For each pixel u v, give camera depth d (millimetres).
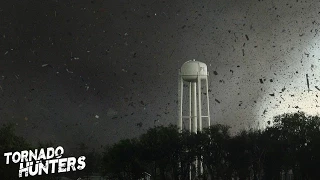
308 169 62312
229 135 68500
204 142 68875
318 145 61562
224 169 68250
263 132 67125
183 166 71500
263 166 67000
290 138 65000
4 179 70188
